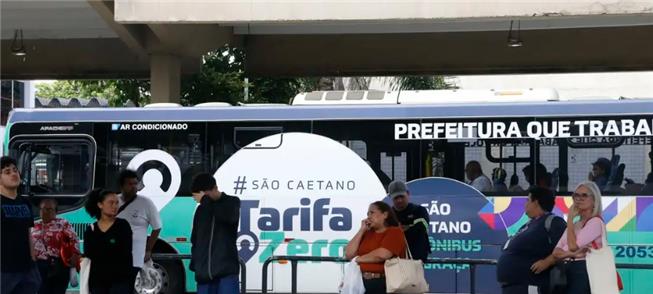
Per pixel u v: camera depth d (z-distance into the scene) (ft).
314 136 40.70
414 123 39.99
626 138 38.09
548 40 65.21
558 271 27.53
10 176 26.71
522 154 38.99
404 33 67.05
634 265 29.84
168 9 32.58
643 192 37.81
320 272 40.24
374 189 40.04
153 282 41.60
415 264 26.91
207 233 29.60
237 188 40.98
